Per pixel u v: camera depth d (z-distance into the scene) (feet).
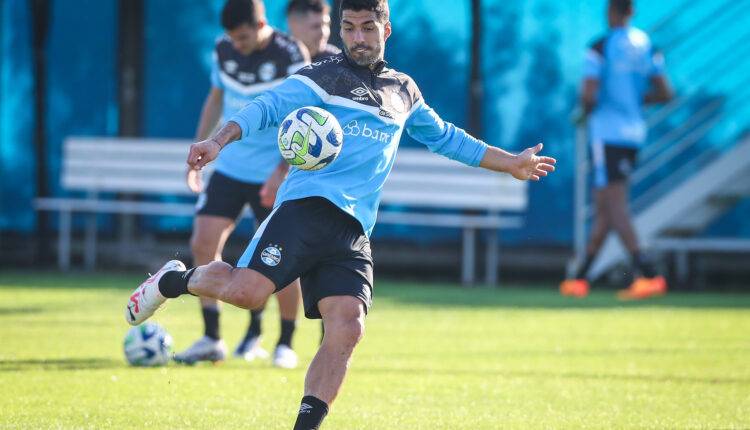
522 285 175.83
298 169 53.06
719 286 178.91
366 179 53.47
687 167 176.04
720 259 180.96
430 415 63.52
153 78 187.01
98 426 57.26
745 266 180.14
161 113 187.11
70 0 187.52
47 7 184.03
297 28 91.71
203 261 86.53
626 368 86.38
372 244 186.39
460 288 167.63
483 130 178.40
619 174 147.95
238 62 88.02
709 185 167.32
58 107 188.85
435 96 179.83
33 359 82.94
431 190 176.76
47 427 56.39
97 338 97.66
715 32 173.78
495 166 57.41
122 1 185.37
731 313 133.39
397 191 177.37
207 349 83.66
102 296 138.51
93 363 81.71
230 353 92.89
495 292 160.76
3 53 188.85
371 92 53.72
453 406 67.10
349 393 71.41
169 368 80.59
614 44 146.92
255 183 86.63
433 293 157.48
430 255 185.98
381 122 53.78
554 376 81.25
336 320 50.88
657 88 150.10
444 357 91.40
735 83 173.78
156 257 187.21
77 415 60.29
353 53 53.78
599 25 175.11
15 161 190.29
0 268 185.98
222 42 89.25
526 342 102.99
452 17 178.91
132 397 67.05
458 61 179.01
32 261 190.29
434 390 73.46
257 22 85.81
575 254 172.65
